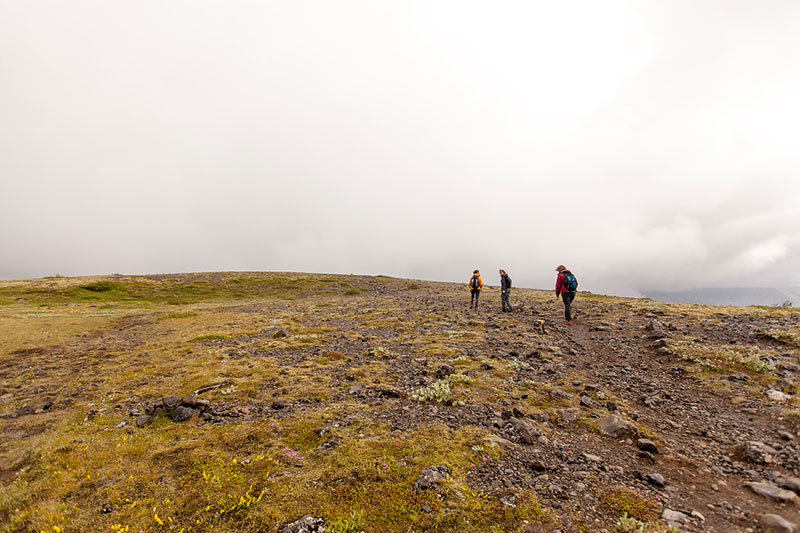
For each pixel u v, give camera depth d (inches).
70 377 497.7
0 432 315.0
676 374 427.5
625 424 289.1
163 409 344.2
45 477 228.5
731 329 595.5
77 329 973.2
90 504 200.5
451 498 202.5
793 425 279.4
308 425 305.1
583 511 191.2
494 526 180.4
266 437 283.4
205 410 345.7
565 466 238.7
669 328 643.5
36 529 181.6
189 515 190.5
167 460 249.4
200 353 608.7
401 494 206.4
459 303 1312.7
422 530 179.8
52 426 323.3
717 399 349.1
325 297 2356.1
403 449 259.9
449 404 359.3
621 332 657.0
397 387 418.0
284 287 2876.5
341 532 175.3
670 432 289.6
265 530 178.1
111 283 2544.3
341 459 245.1
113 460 249.8
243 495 205.2
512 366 479.5
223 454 256.7
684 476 225.8
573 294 777.6
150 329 942.4
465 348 601.9
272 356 586.2
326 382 440.8
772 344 497.0
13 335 856.3
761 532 168.2
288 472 230.8
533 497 202.8
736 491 206.5
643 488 212.2
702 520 179.9
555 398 366.6
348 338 737.0
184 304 2042.3
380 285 2982.3
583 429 297.7
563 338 642.8
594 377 432.8
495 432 292.8
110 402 381.7
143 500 203.6
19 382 483.8
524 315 922.7
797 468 223.1
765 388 354.9
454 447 262.8
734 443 266.1
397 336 746.2
